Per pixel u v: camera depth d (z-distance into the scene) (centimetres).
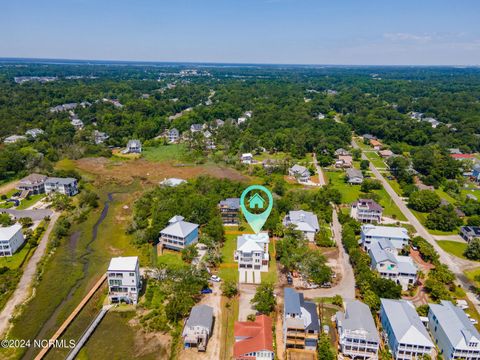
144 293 8850
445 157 18075
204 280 8869
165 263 10025
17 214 12512
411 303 8412
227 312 8169
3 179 16000
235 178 16838
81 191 15362
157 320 7912
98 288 9056
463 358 6631
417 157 18000
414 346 6681
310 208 13175
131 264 8450
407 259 9606
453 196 15262
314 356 6988
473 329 6900
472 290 9150
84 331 7662
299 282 9294
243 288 9050
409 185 15612
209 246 10581
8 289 8938
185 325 7481
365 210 12619
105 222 12788
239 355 6681
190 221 11956
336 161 19475
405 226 12494
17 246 10656
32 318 8012
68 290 9031
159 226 11288
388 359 6762
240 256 9719
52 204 13638
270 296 8250
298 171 16750
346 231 11138
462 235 11969
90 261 10319
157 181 16662
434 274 9231
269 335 7006
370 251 9950
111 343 7356
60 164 18425
